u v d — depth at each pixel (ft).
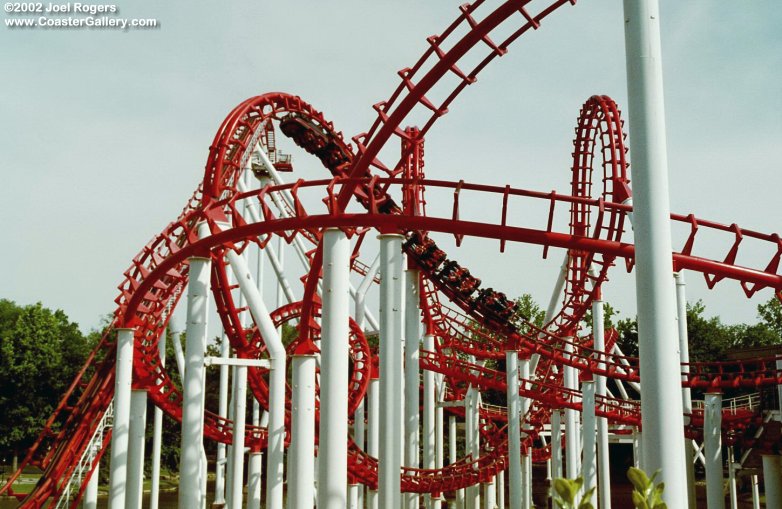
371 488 84.43
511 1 43.52
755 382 71.46
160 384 79.87
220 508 102.63
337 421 51.03
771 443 69.82
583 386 78.89
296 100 78.13
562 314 96.27
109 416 82.02
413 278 76.95
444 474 85.35
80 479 77.36
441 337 100.27
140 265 75.82
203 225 71.82
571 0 45.91
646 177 29.81
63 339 207.41
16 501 136.36
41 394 190.90
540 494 157.07
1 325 209.15
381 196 64.28
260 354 88.58
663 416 28.53
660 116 30.14
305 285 63.41
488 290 80.23
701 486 162.50
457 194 55.06
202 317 60.59
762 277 58.44
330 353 52.21
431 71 48.57
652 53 30.37
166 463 207.72
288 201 96.02
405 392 80.74
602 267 87.61
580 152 94.48
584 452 77.56
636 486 20.03
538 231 54.80
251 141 76.84
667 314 29.19
